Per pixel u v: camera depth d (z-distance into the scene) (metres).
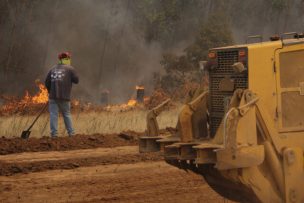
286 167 15.88
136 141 28.83
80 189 20.34
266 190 15.78
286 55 16.20
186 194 19.97
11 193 19.78
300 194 16.09
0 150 26.16
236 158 14.91
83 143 27.94
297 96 16.27
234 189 16.36
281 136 16.00
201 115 17.00
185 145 16.11
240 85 16.09
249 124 15.19
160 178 21.86
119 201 19.08
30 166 23.39
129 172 22.72
